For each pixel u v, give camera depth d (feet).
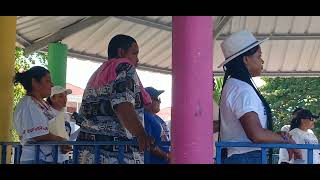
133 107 12.65
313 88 51.67
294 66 29.01
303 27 24.81
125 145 12.68
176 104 9.87
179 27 9.98
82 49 26.53
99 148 12.92
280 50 27.14
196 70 9.84
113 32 24.81
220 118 12.30
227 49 12.52
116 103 12.63
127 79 12.80
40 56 39.73
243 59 12.34
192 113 9.73
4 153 15.15
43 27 22.99
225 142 11.10
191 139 9.69
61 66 23.81
